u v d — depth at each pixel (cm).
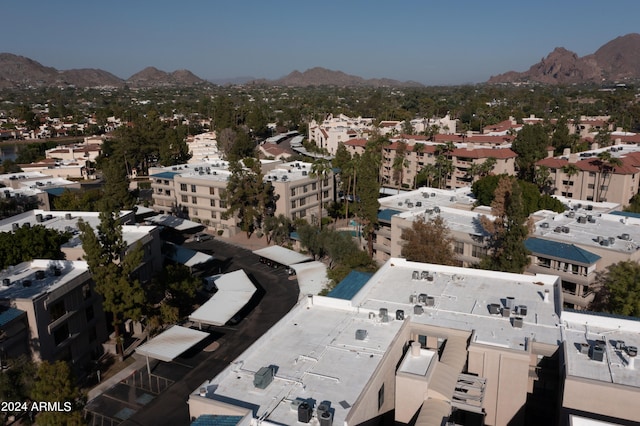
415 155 16500
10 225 8706
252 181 11494
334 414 3425
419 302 5131
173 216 12269
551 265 7056
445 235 7469
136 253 6369
